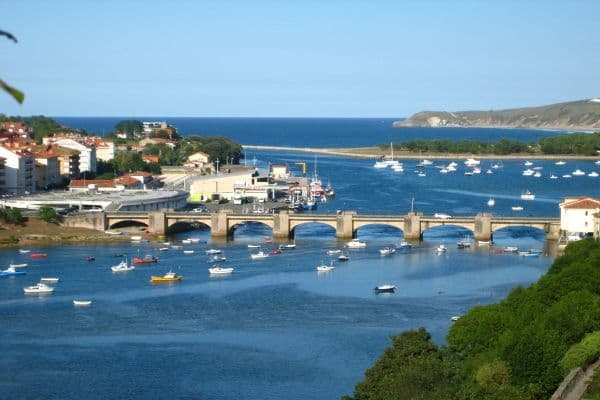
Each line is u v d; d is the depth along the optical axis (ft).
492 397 627.05
